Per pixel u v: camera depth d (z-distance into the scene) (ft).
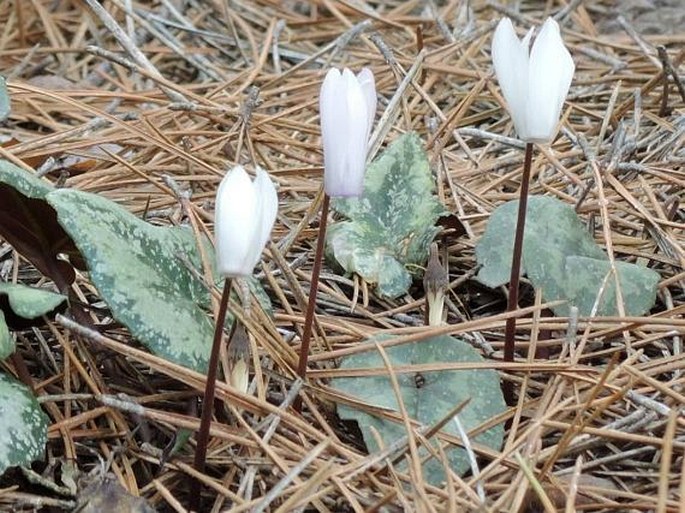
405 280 1.21
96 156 1.39
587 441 1.03
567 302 1.17
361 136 0.97
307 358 1.07
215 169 1.38
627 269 1.19
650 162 1.46
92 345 1.09
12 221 1.05
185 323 1.00
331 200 1.26
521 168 1.46
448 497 0.93
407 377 1.07
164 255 1.05
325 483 0.98
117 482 0.97
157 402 1.07
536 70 0.98
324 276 1.24
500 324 1.13
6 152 1.27
